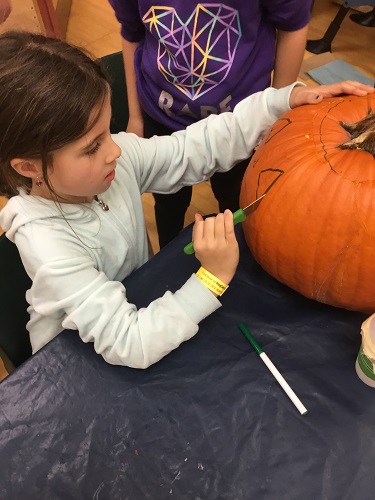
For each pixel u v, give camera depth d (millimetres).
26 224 675
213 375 623
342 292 645
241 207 735
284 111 802
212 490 534
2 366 1298
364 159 604
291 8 908
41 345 777
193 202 1670
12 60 562
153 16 901
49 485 544
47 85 556
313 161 620
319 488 529
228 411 590
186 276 732
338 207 593
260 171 676
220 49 913
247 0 858
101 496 536
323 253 618
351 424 574
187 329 637
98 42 2371
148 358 623
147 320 636
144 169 875
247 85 984
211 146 871
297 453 554
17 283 785
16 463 559
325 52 2150
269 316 683
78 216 721
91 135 600
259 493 529
